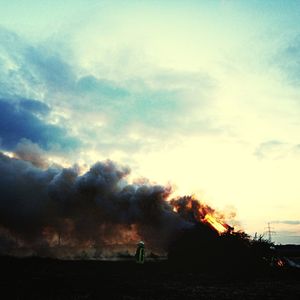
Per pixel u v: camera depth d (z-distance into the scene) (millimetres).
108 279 28469
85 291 22547
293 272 33844
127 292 22484
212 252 39031
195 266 37625
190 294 21969
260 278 29922
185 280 28359
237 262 37125
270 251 39344
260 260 37750
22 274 30672
